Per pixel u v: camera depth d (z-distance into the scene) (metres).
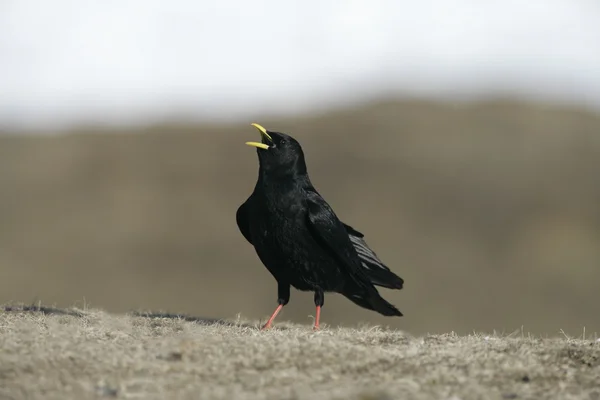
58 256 29.56
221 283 28.05
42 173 37.66
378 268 10.67
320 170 37.06
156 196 34.91
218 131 42.38
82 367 6.82
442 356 7.41
